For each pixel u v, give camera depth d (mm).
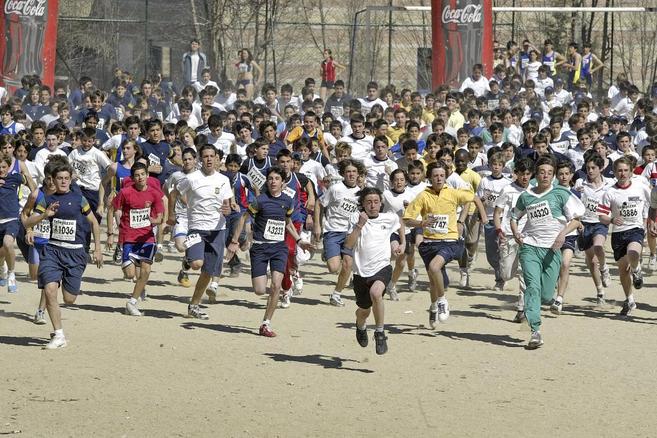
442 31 63781
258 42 81875
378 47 82312
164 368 24969
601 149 43500
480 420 21062
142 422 20609
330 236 33781
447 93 56219
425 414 21438
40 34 61812
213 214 31547
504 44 86812
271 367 25219
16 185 33812
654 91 66875
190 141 41781
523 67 73062
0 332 28672
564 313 33031
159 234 40625
